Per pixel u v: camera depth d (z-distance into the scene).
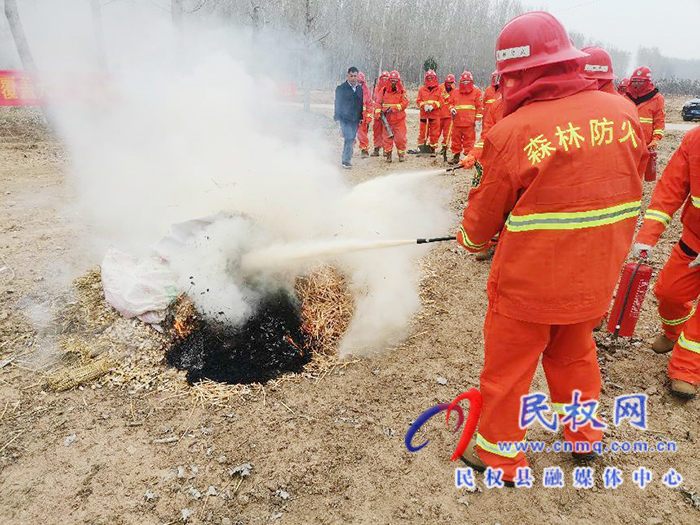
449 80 11.23
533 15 2.13
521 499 2.53
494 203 2.19
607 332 3.97
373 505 2.48
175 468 2.64
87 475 2.59
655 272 5.05
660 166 9.25
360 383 3.33
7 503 2.43
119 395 3.14
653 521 2.43
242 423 2.95
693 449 2.85
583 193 2.04
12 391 3.13
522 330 2.30
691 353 3.17
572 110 2.04
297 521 2.38
